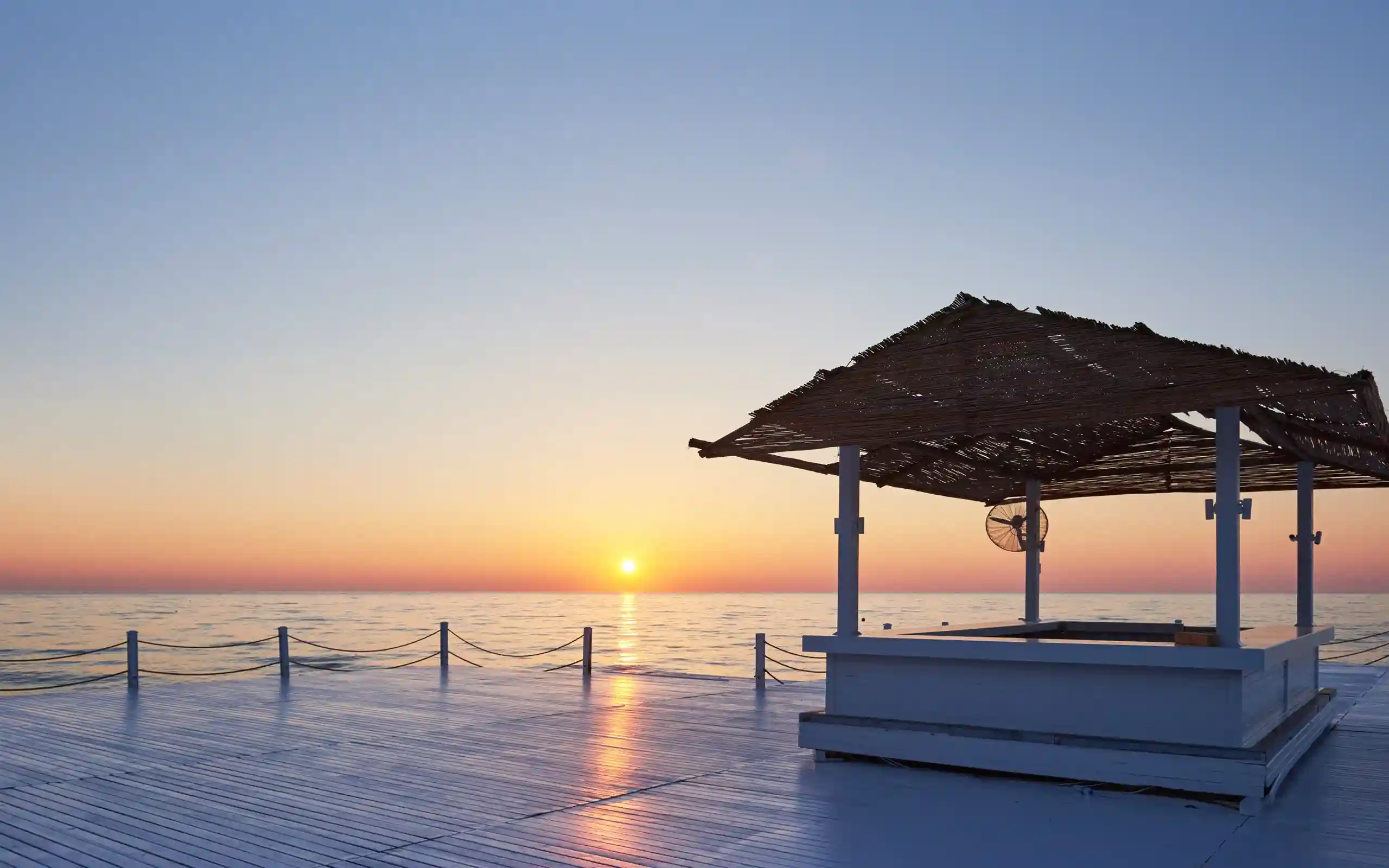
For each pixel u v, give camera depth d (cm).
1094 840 499
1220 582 591
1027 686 645
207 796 604
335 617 11125
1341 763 702
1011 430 677
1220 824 531
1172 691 596
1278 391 559
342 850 484
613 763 705
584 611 15250
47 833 520
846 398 701
